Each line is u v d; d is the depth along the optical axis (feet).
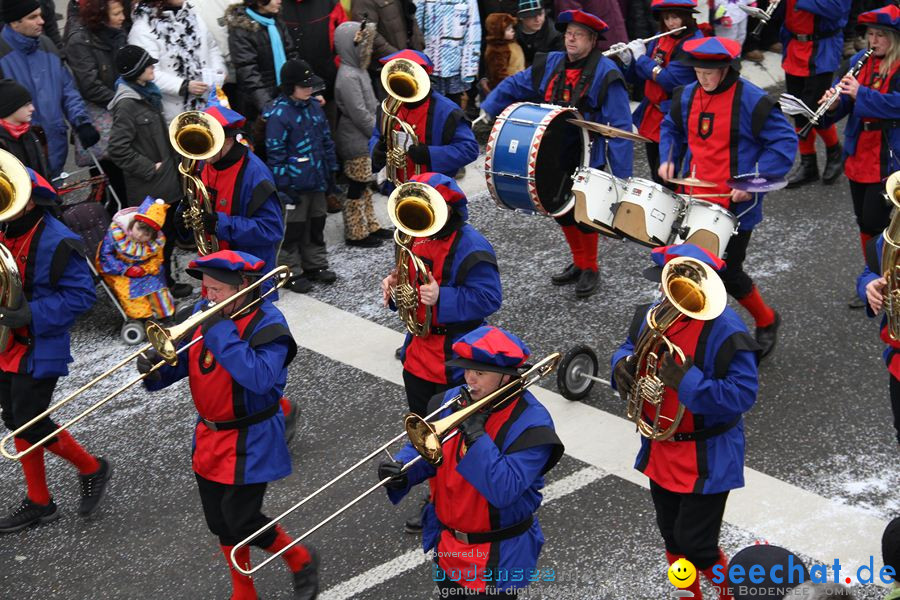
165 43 27.61
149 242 25.12
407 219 16.99
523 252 29.27
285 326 15.61
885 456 19.90
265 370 15.08
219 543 18.63
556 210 24.70
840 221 30.30
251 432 15.65
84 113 26.66
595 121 25.18
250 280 15.52
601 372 23.32
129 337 25.57
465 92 36.35
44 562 18.35
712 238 21.27
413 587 17.16
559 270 28.09
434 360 17.76
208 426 15.74
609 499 18.97
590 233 25.95
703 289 13.99
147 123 26.30
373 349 24.84
